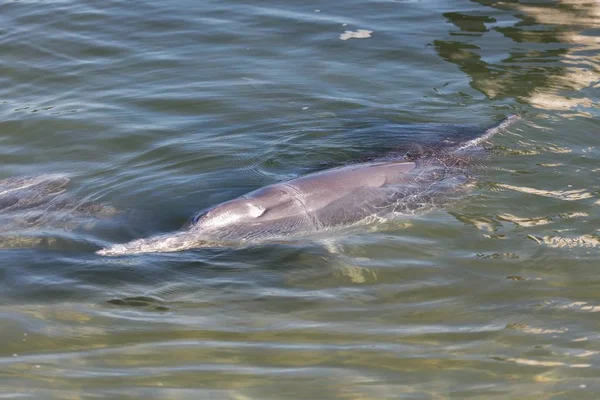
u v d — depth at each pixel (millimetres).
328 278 30641
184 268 31391
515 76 46438
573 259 31078
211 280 30688
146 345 26875
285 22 53938
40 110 43531
